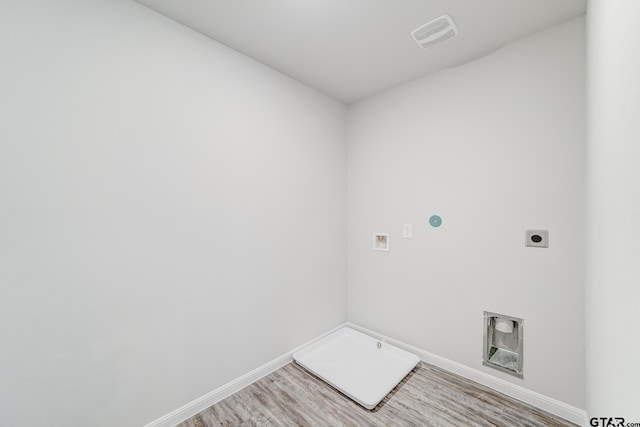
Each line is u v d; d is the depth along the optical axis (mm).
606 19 809
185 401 1550
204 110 1635
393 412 1583
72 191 1189
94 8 1249
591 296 1204
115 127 1305
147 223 1408
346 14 1481
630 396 563
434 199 2055
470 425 1479
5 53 1047
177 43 1522
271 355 2014
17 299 1071
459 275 1928
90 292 1238
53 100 1146
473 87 1858
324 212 2439
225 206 1735
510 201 1704
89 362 1239
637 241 525
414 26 1580
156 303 1442
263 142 1952
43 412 1130
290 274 2150
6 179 1049
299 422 1514
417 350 2154
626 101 593
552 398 1560
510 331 1699
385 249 2369
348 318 2668
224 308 1732
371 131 2479
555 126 1543
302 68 2021
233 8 1432
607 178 819
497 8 1426
